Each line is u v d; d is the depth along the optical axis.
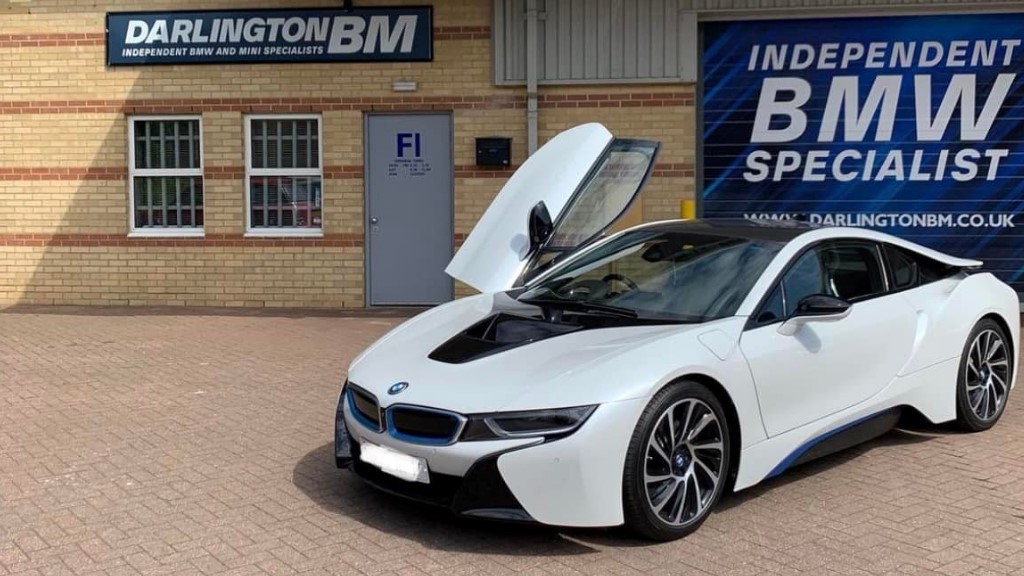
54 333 9.65
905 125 10.92
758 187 11.07
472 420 3.86
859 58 10.88
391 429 4.13
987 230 10.95
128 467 5.17
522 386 3.93
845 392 4.88
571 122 11.04
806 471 5.11
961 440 5.72
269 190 11.54
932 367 5.46
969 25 10.76
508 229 5.94
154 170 11.64
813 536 4.14
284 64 11.30
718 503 4.57
